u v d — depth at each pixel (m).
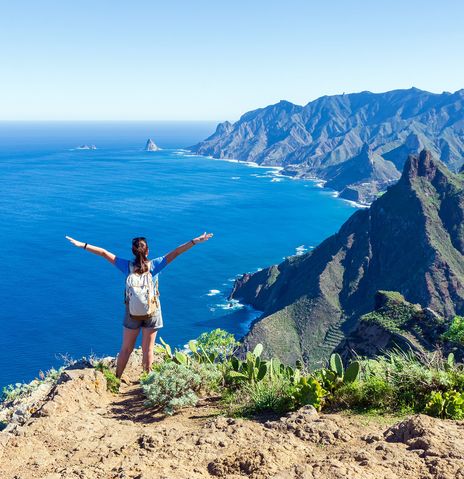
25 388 11.69
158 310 9.22
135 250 8.84
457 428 5.59
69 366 11.16
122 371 9.68
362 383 7.95
